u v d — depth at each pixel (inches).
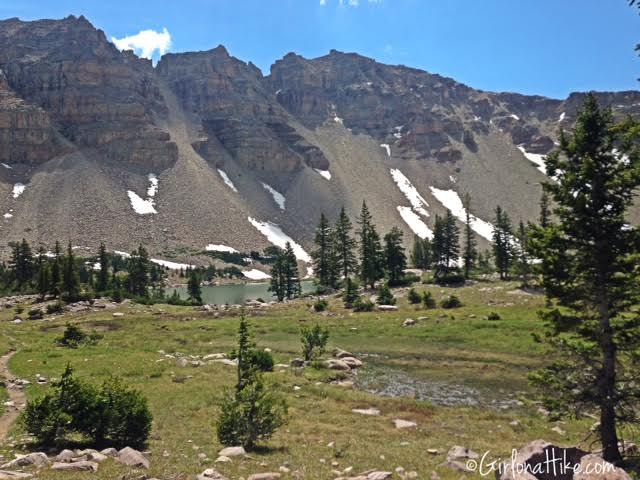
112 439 778.2
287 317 3122.5
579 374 737.6
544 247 756.6
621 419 711.1
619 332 710.5
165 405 1083.9
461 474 653.9
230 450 740.7
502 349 1904.5
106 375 1368.1
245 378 1090.7
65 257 4598.9
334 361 1723.7
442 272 4810.5
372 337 2326.5
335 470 676.7
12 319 3147.1
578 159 746.2
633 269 687.7
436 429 990.4
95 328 2736.2
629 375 709.3
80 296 3823.8
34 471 595.2
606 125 726.5
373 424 1019.3
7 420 900.0
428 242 6166.3
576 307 741.9
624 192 700.0
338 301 3730.3
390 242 4662.9
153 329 2667.3
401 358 1886.1
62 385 781.3
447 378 1571.1
